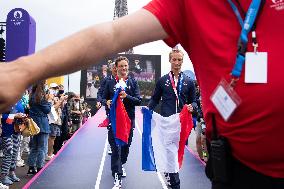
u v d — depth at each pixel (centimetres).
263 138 101
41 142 873
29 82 93
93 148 1177
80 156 1019
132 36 106
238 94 101
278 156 101
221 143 107
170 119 571
